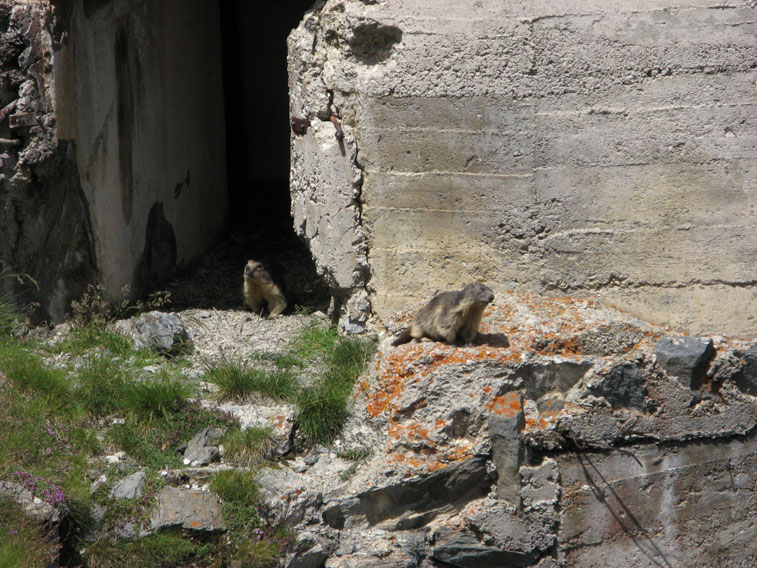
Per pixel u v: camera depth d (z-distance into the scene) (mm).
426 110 28172
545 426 25875
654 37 27812
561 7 27656
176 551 23172
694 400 27031
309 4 46719
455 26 27812
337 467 25781
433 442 25469
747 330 28469
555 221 28438
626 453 26547
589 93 27953
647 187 28281
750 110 28031
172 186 36125
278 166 47781
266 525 24078
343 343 28828
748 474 27531
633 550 26719
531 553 25719
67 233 29344
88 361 27391
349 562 24547
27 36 27047
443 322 26172
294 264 37812
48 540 21703
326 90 29062
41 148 27562
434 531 25500
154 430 25453
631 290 28641
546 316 27812
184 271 37281
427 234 28828
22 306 28828
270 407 27000
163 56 35250
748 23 27828
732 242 28359
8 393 24984
